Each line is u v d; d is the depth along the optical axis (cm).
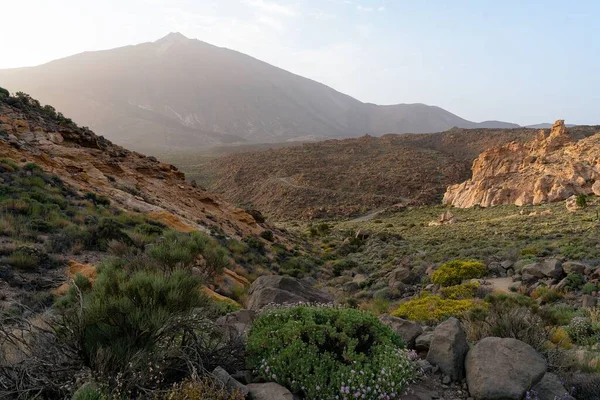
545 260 2308
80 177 3130
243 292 1639
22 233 1662
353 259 4262
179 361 435
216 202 4884
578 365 590
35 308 954
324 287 2659
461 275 2225
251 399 405
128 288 463
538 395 465
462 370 533
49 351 417
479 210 8588
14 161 2700
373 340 527
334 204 12375
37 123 4081
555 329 860
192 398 366
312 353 458
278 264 3269
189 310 475
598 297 1582
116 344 408
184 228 2923
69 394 371
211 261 1178
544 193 7750
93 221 2127
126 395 373
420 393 491
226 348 492
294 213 11906
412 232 6619
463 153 18562
